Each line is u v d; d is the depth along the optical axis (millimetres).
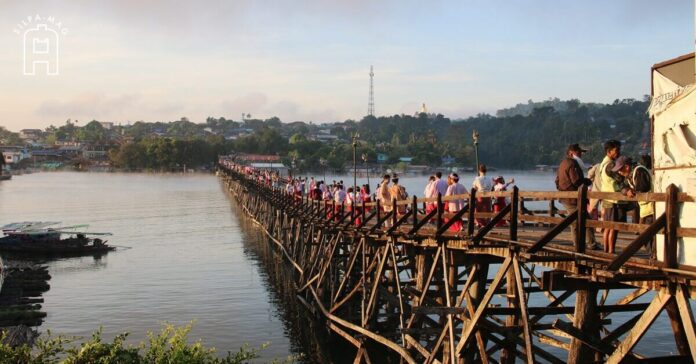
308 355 25734
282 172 140375
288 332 29047
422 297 16969
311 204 35406
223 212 89125
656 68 10586
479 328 14086
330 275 29391
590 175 14906
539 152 175750
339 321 25016
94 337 14766
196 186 150375
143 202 106125
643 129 149000
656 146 10438
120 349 13758
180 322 30797
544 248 11430
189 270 44625
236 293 37000
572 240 12875
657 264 9102
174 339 14188
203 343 27500
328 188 39156
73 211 91250
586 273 10523
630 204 12320
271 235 58562
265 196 62844
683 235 8766
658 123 10367
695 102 9414
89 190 137375
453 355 14945
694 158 9352
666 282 8961
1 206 98938
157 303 34719
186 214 86438
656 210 10172
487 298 12875
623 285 11055
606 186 12523
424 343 24375
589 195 10344
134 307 33875
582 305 11047
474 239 13227
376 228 21938
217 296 36312
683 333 9414
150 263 47688
